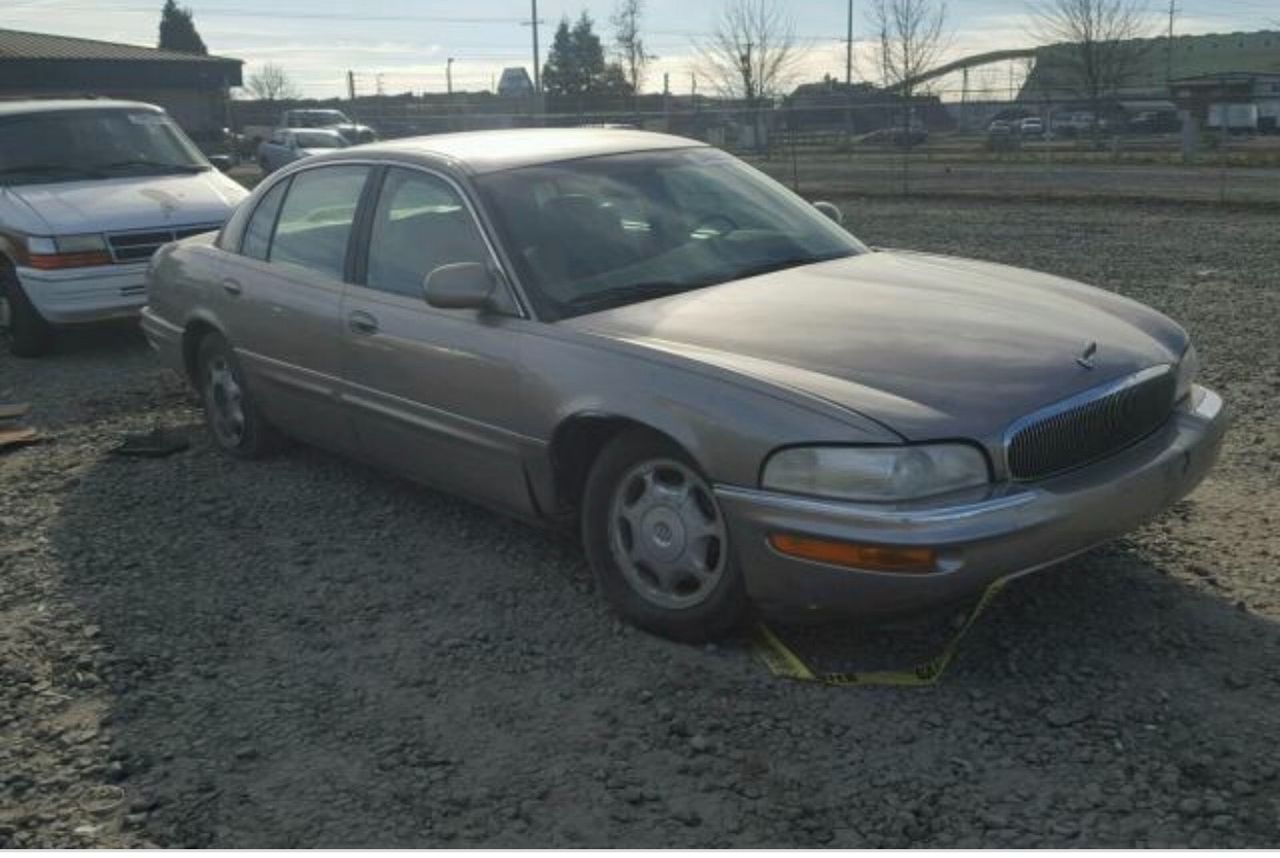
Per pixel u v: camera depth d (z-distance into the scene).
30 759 3.44
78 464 6.27
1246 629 3.93
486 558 4.77
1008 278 4.72
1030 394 3.59
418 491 5.57
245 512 5.41
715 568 3.84
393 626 4.22
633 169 5.05
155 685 3.85
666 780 3.24
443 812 3.13
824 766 3.27
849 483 3.40
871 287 4.39
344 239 5.20
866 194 23.03
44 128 9.52
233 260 5.88
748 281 4.50
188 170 9.84
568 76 69.50
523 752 3.40
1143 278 11.19
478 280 4.32
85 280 8.48
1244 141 38.12
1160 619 4.02
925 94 40.38
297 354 5.36
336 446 5.41
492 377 4.33
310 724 3.58
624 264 4.51
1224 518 4.88
